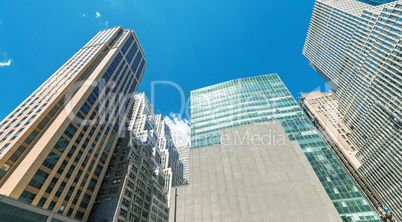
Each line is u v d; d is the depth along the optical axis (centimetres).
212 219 3797
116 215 5856
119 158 7762
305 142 5522
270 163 4428
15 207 3834
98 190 6562
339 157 11106
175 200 4253
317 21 15962
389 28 8819
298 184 3919
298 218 3472
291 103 7206
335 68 13762
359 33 11519
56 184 5022
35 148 4997
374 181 9075
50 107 6097
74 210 5322
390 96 8500
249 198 3928
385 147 8506
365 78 10294
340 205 3994
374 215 3703
